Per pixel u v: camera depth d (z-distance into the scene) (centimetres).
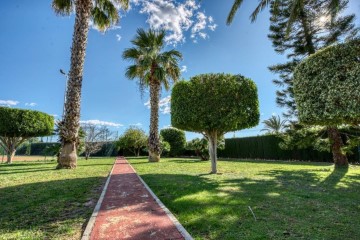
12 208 432
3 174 979
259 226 318
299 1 927
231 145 2762
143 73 1939
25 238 289
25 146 4934
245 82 974
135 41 1872
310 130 1330
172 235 287
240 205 425
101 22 1520
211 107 935
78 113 1222
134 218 357
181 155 3225
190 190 574
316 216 365
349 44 516
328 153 1695
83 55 1238
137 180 775
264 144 2314
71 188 630
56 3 1339
